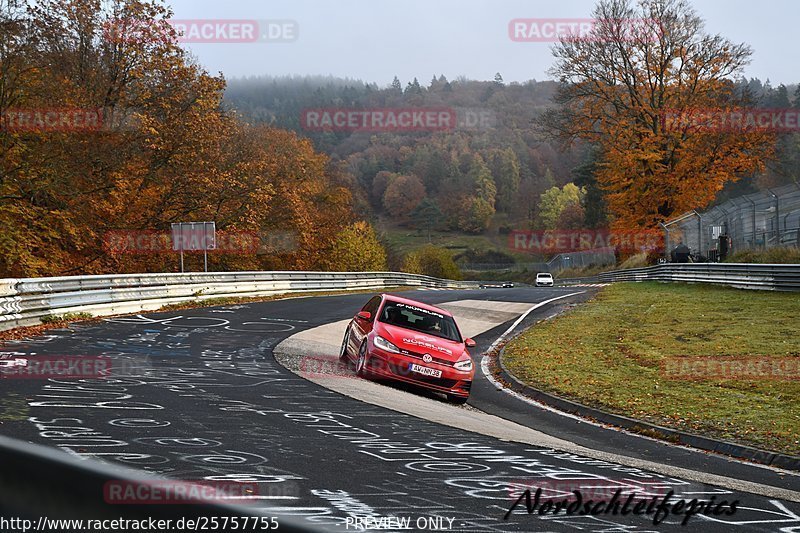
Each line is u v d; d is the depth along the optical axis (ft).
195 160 123.13
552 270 319.47
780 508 19.93
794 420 34.71
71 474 3.09
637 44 151.74
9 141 99.40
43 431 22.24
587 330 72.84
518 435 29.32
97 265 117.50
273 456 21.09
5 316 53.72
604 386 45.11
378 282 167.43
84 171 104.99
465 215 541.75
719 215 125.70
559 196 518.78
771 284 93.04
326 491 17.51
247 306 87.81
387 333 41.11
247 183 140.36
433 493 18.29
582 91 157.17
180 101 119.65
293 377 40.27
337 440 24.41
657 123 151.53
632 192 155.22
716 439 31.35
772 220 108.88
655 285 123.24
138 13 112.68
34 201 103.09
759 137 146.61
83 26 110.22
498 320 88.84
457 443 25.75
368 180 580.71
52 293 61.36
